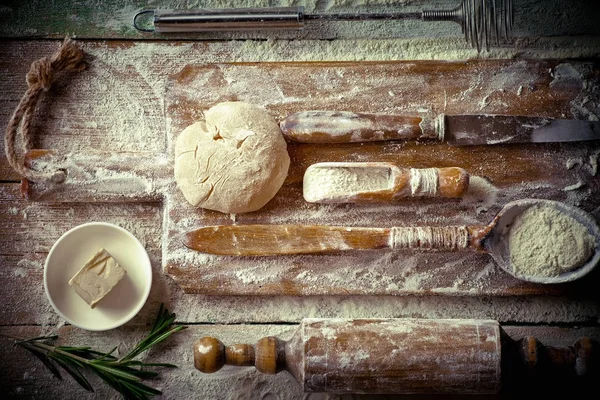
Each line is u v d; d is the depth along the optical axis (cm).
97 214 86
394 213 84
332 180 82
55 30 87
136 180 83
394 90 85
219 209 82
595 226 80
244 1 88
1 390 85
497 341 76
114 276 82
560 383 81
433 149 84
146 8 88
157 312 85
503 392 85
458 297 85
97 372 79
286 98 85
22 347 85
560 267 80
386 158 84
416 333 76
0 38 87
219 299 85
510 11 82
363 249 81
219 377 85
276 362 77
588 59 86
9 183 86
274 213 84
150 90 87
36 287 86
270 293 83
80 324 82
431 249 80
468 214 83
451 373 76
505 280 83
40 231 86
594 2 87
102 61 87
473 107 84
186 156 81
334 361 76
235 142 81
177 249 83
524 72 85
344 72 85
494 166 84
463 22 83
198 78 85
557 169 84
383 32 88
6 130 83
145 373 81
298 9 84
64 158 83
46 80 84
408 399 85
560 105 84
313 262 83
